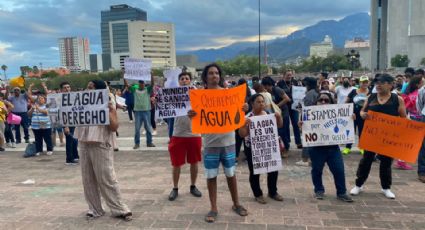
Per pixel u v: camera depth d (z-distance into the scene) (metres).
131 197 6.01
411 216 4.95
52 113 9.79
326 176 7.01
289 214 5.09
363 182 5.83
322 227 4.64
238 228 4.67
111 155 5.05
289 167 7.70
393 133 5.52
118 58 149.12
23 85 13.16
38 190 6.65
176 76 8.15
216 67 4.98
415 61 91.31
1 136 11.21
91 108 4.82
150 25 130.75
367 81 8.49
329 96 5.75
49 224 5.00
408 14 99.94
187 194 6.12
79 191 6.54
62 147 11.52
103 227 4.83
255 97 5.57
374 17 114.25
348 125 5.48
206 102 4.81
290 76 9.48
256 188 5.58
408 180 6.65
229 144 4.96
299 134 9.48
